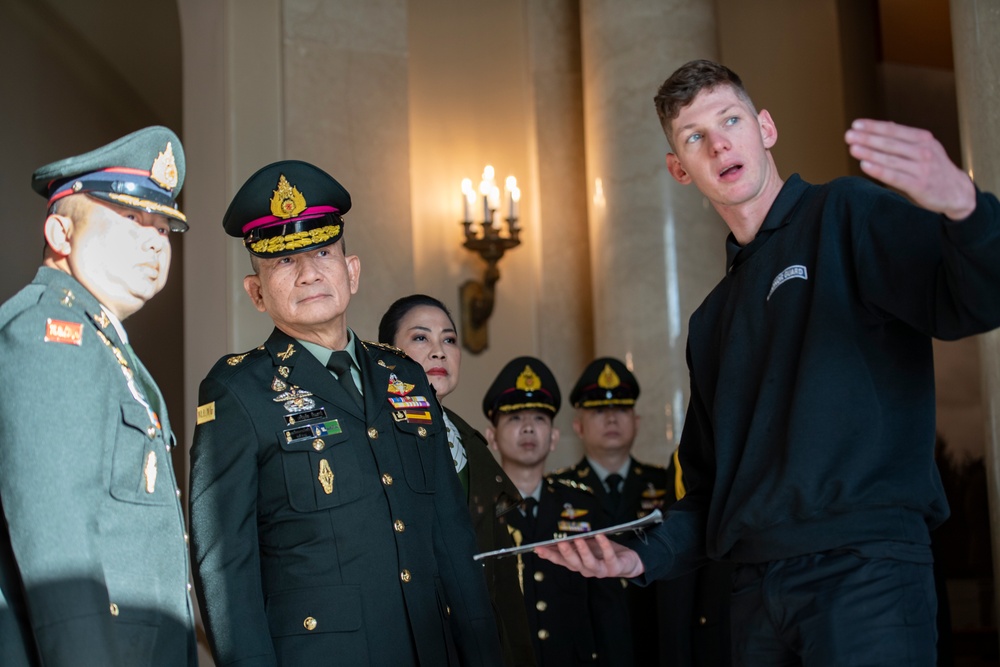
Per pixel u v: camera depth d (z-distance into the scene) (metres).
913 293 2.13
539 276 6.96
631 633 4.49
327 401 2.84
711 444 2.70
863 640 2.19
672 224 6.15
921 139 1.91
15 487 2.08
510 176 6.99
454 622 2.90
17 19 7.93
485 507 3.74
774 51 7.27
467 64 7.09
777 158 7.15
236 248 5.98
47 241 2.35
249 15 6.27
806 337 2.31
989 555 7.27
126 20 8.20
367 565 2.72
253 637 2.58
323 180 2.95
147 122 8.66
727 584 4.38
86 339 2.22
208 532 2.67
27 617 2.14
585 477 5.05
